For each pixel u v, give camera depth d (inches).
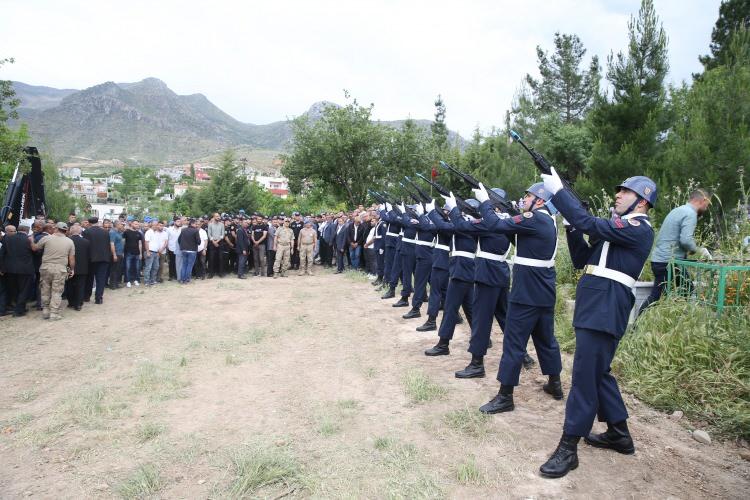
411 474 127.0
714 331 175.6
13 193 473.4
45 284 337.7
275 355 239.3
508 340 164.2
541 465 129.6
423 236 303.0
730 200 283.1
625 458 135.0
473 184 175.8
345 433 152.3
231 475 129.0
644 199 128.5
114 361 236.4
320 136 1015.0
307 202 1366.9
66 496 121.6
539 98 1269.7
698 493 118.6
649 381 174.1
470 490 119.6
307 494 119.7
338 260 560.4
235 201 1210.0
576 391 127.9
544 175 135.5
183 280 491.5
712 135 297.3
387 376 203.9
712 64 703.1
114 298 414.3
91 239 383.6
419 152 1027.3
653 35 361.1
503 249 193.0
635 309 231.0
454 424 154.7
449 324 227.0
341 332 281.1
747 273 199.8
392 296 383.9
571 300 265.6
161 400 182.7
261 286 468.8
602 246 131.0
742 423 146.0
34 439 151.9
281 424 160.2
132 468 134.0
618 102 368.2
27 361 239.6
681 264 207.3
